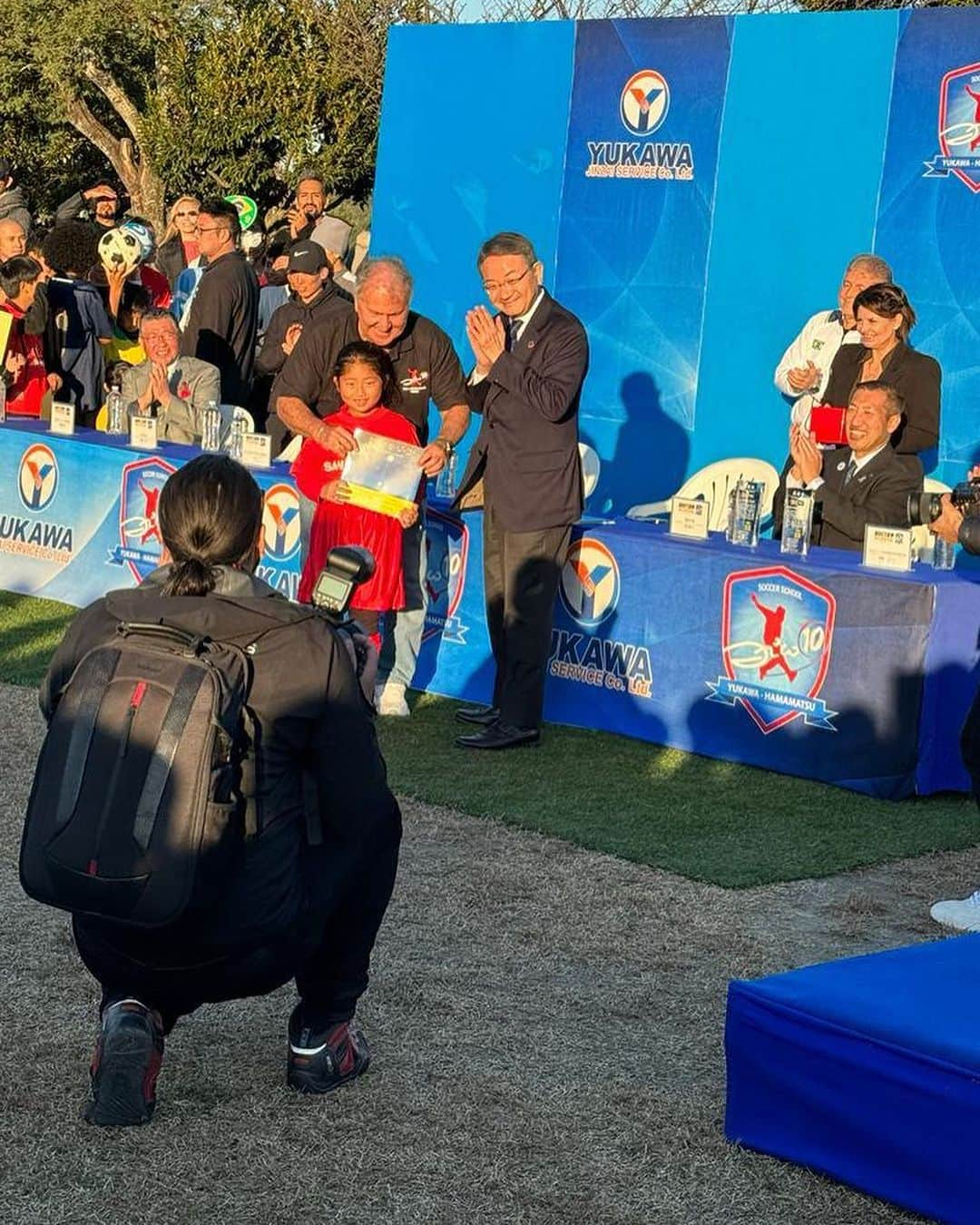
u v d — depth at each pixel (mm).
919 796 6133
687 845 5516
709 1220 3178
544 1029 4039
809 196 9242
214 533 3184
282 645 3129
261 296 11484
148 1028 3361
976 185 8570
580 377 6422
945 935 4762
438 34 10820
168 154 20375
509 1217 3172
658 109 9820
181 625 3119
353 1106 3602
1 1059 3779
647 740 6801
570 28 10164
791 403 9375
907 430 6945
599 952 4566
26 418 9469
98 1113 3391
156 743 2971
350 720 3174
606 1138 3496
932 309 8781
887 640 6055
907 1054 3145
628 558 6801
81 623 3219
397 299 6535
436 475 7230
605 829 5656
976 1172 3049
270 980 3287
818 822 5805
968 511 5355
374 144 19562
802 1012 3324
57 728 3062
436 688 7484
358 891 3490
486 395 6781
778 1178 3342
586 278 10258
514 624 6594
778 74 9305
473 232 10758
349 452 6512
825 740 6238
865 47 8969
